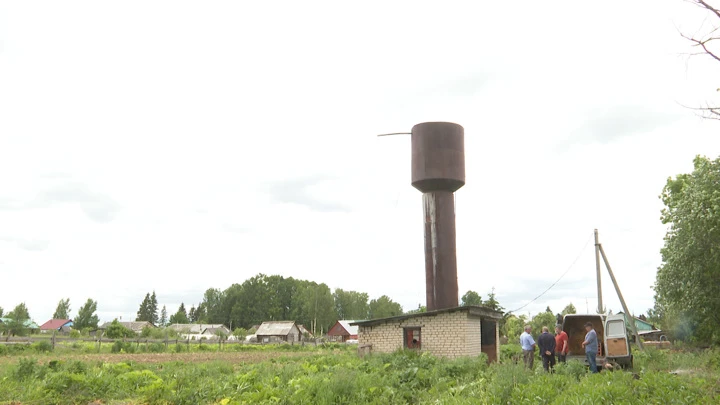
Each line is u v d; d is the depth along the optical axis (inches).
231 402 473.7
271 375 643.5
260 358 1242.0
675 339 1429.6
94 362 855.1
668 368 760.3
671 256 1178.0
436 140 1177.4
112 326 2314.2
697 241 1081.4
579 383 490.3
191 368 716.7
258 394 499.8
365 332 956.6
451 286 1136.2
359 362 800.3
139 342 1669.5
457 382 581.0
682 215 1131.9
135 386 557.3
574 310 2586.1
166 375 624.4
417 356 821.2
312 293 4672.7
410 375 598.9
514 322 2103.8
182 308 6781.5
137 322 4458.7
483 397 452.4
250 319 5142.7
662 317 1594.5
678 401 400.5
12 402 472.4
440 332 895.1
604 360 738.8
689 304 1141.1
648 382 458.9
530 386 455.5
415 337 923.4
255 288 5300.2
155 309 6412.4
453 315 891.4
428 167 1168.2
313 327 4552.2
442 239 1152.2
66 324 4815.5
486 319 1008.2
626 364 734.5
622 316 749.9
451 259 1148.5
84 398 499.5
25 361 615.2
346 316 5295.3
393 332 935.0
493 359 1010.1
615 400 399.9
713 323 1165.7
